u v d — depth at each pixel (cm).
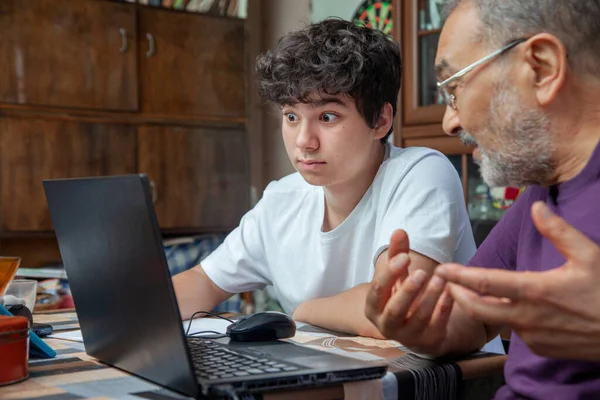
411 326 98
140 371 93
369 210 149
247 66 397
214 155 362
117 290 92
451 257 138
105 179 86
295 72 134
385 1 332
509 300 76
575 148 90
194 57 355
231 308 339
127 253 87
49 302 187
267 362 91
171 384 85
